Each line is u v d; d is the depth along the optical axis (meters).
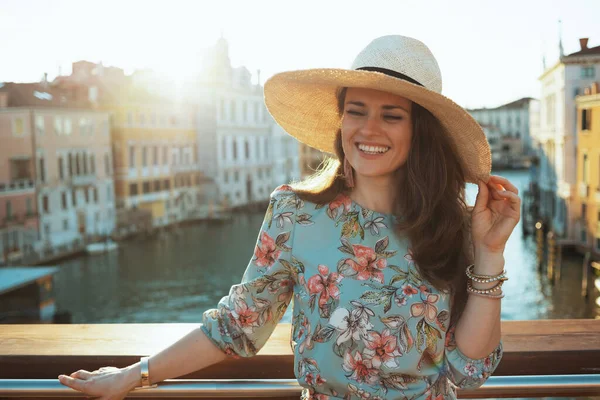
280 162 62.28
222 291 29.78
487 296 1.22
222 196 54.06
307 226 1.22
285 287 1.25
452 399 1.26
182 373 1.24
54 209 36.94
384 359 1.17
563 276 24.86
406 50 1.21
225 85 54.41
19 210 34.53
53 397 1.34
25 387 1.33
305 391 1.27
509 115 90.69
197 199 52.47
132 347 1.41
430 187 1.21
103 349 1.40
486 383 1.32
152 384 1.24
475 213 1.25
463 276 1.25
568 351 1.36
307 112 1.44
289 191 1.26
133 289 30.19
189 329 1.53
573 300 21.66
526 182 64.69
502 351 1.27
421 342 1.18
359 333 1.17
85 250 38.38
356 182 1.26
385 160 1.22
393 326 1.17
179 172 49.81
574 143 29.34
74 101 40.34
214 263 35.75
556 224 31.31
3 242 33.16
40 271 24.00
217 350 1.24
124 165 43.84
